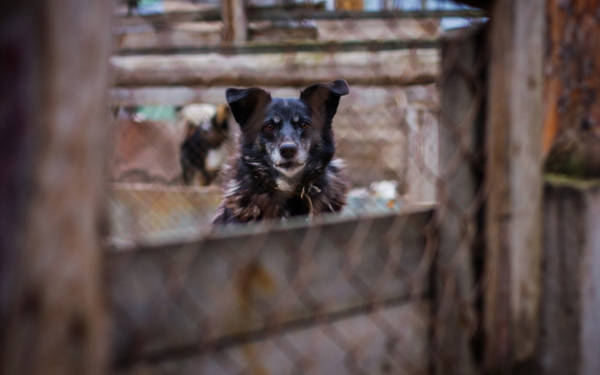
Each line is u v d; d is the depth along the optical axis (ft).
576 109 5.49
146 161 17.42
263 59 13.01
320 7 15.28
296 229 4.56
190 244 4.00
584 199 5.32
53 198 2.91
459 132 5.25
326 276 4.79
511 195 5.20
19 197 2.83
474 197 5.24
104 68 3.09
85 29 2.97
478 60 5.09
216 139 18.76
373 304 5.12
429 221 5.50
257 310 4.41
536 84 5.21
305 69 12.87
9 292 2.85
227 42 16.38
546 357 5.70
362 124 18.28
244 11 16.22
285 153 11.68
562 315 5.58
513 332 5.42
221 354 4.26
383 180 18.48
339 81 12.05
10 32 2.77
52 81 2.86
